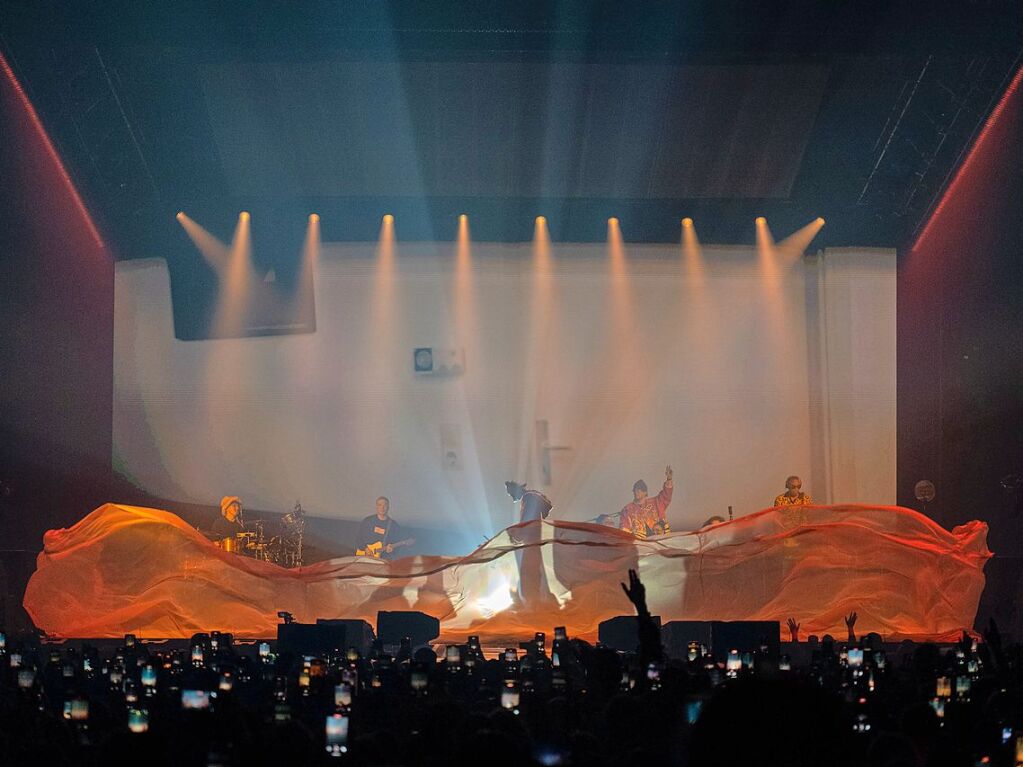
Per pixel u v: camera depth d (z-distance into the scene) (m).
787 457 20.81
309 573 13.82
